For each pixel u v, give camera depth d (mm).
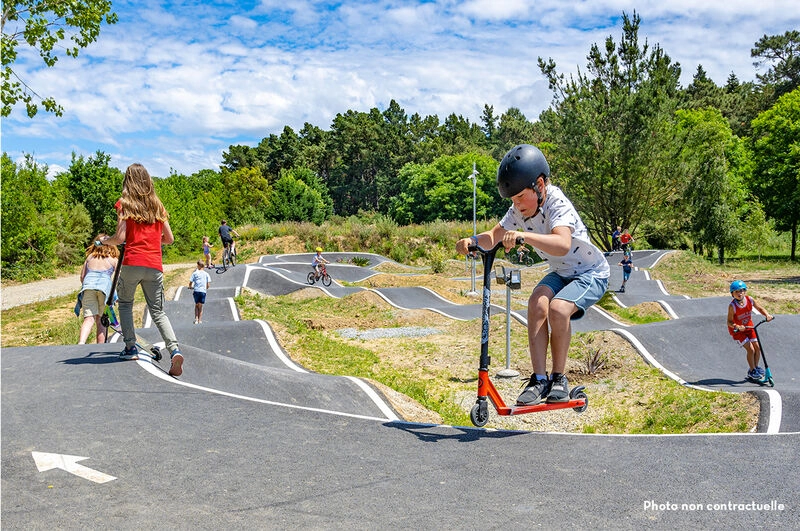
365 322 18031
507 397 9680
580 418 8461
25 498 3164
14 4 17297
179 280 26797
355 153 96188
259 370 7332
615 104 32562
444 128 107500
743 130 63188
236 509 3025
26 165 33344
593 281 3795
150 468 3615
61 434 4297
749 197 46438
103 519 2906
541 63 34406
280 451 3947
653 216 36594
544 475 3482
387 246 40812
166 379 6098
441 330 16453
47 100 18203
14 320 18078
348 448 4012
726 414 7348
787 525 2811
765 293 23203
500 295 24406
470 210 70000
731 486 3256
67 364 6535
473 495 3207
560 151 34812
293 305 21906
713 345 11117
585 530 2795
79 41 18453
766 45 64812
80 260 35250
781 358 10695
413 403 7461
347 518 2922
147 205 5922
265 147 100938
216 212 63906
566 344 3705
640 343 10938
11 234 28656
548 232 3816
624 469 3553
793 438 3953
